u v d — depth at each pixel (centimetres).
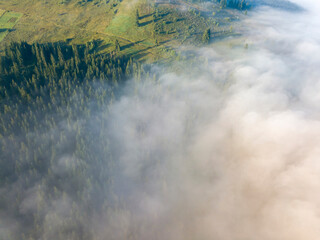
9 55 14462
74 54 15625
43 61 14375
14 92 13100
